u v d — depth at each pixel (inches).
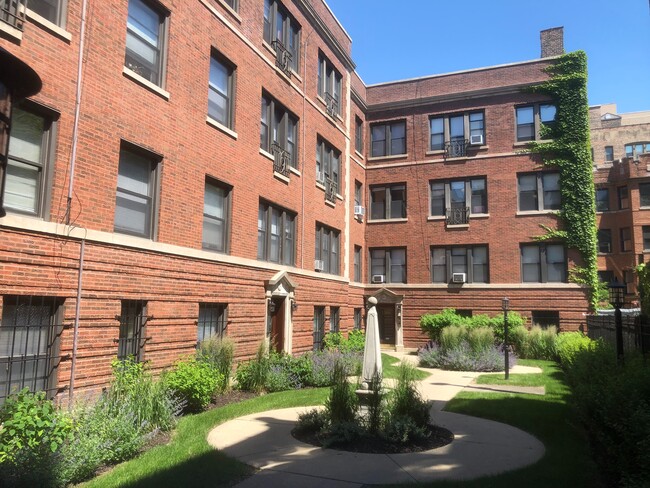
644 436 209.0
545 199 1006.4
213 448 287.7
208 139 526.3
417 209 1079.0
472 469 253.8
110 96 401.7
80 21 377.4
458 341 739.4
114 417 301.9
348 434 297.7
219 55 560.4
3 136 254.8
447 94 1077.8
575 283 960.3
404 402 332.5
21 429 235.8
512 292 992.2
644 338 358.6
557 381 567.8
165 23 478.6
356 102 1086.4
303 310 729.0
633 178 1425.9
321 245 830.5
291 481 235.3
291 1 739.4
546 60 1020.5
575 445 301.3
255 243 606.9
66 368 350.0
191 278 484.7
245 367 502.6
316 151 812.0
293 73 729.6
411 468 255.1
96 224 382.0
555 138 1004.6
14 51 325.7
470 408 411.5
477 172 1043.9
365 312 1077.1
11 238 317.1
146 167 452.8
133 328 421.7
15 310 325.7
